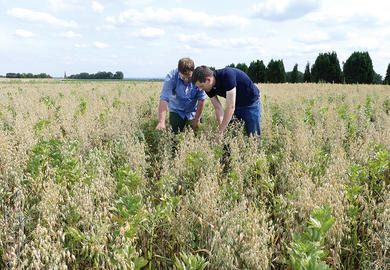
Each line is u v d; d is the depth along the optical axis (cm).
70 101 909
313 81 4106
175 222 236
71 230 205
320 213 198
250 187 317
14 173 291
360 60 3781
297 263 173
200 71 418
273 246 226
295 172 313
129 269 187
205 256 232
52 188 258
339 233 217
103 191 262
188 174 328
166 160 354
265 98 1021
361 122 597
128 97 1205
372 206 259
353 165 315
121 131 527
